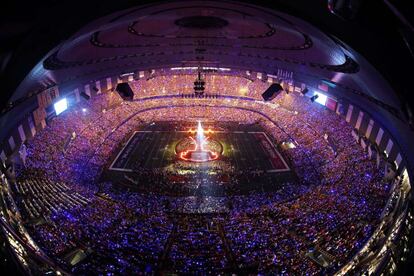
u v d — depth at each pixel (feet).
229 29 111.65
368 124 118.21
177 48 138.00
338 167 130.41
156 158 154.81
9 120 93.04
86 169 138.92
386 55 68.18
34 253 63.00
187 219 103.24
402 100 71.51
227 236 86.43
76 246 74.43
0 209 68.90
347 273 64.64
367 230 77.30
